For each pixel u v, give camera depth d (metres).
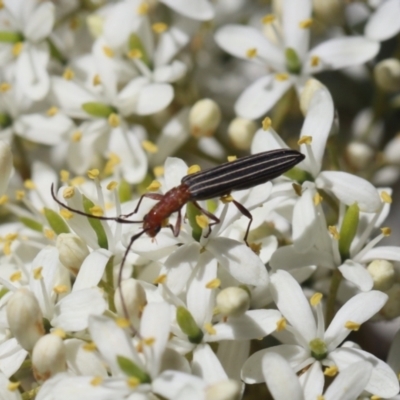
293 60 0.13
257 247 0.12
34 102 0.13
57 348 0.11
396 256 0.12
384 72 0.13
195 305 0.11
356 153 0.13
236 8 0.15
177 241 0.12
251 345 0.12
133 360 0.11
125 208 0.12
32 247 0.13
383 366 0.11
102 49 0.13
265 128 0.12
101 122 0.13
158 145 0.13
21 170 0.14
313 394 0.11
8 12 0.13
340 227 0.12
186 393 0.11
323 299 0.12
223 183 0.11
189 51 0.14
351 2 0.14
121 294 0.11
